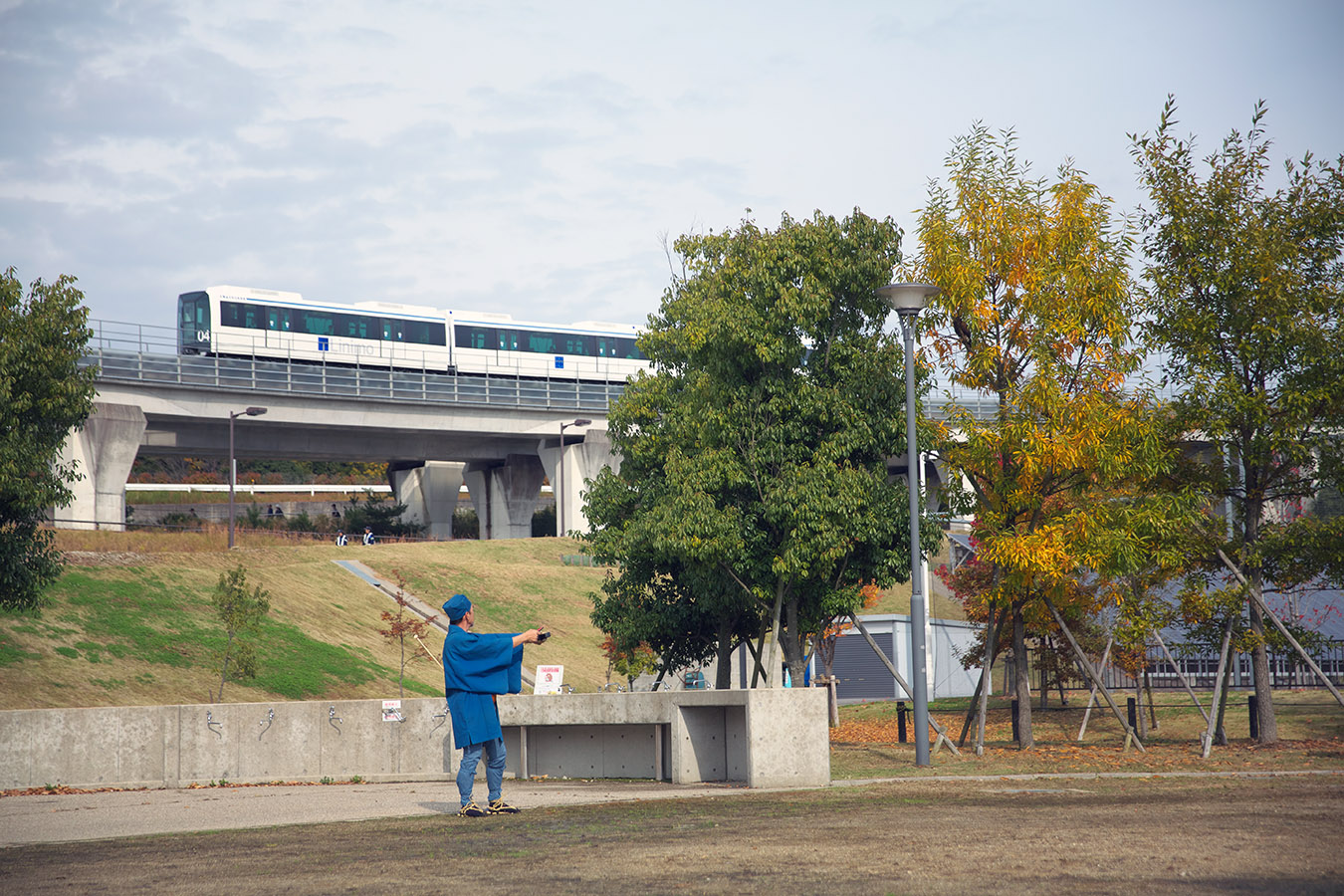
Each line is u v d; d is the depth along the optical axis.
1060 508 21.08
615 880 7.02
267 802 13.41
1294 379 19.67
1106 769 16.70
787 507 20.67
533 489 77.88
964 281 19.72
